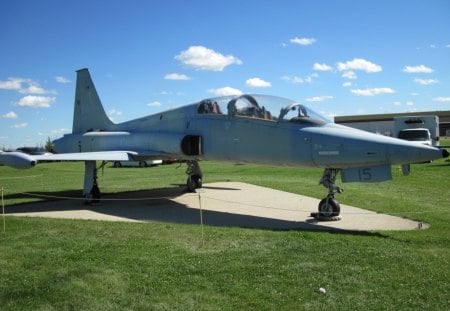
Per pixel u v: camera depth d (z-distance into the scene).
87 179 13.27
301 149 9.80
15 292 5.33
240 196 14.40
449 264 6.12
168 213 11.38
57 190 18.17
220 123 11.80
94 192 13.22
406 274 5.74
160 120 14.30
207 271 5.92
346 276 5.69
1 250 7.10
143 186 18.55
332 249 6.91
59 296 5.19
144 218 10.66
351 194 13.88
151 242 7.52
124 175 26.28
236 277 5.70
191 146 12.68
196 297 5.09
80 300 5.06
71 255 6.75
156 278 5.69
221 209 11.90
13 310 4.88
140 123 15.38
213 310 4.75
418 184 16.50
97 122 17.92
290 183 17.69
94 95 18.03
